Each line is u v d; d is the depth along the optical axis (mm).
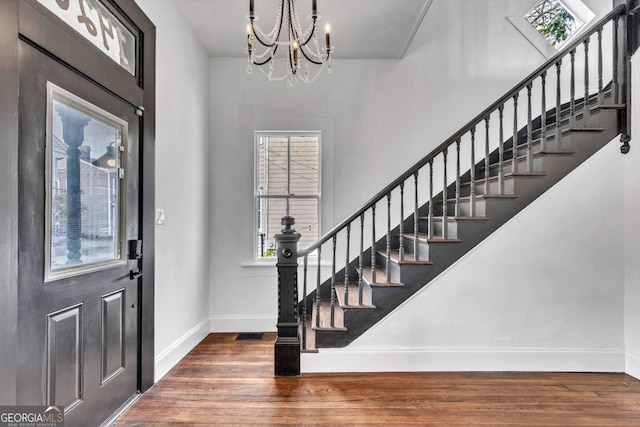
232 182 3803
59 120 1640
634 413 2104
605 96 2898
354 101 3811
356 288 3422
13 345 1348
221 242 3785
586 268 2707
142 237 2324
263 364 2840
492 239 2717
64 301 1653
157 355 2576
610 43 3422
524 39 3760
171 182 2820
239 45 3514
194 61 3320
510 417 2059
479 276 2713
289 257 2643
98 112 1896
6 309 1317
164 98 2699
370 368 2686
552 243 2711
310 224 3863
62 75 1635
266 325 3762
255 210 3832
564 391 2377
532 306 2713
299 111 3811
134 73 2287
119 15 2102
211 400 2248
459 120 3797
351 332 2701
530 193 2701
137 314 2295
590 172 2713
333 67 3814
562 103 3738
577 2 3594
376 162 3814
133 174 2238
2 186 1303
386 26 3150
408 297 2701
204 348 3215
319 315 2848
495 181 3018
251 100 3807
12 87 1342
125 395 2160
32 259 1466
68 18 1687
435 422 2006
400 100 3812
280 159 3885
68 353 1677
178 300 2953
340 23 3098
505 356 2705
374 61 3812
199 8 2891
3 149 1306
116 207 2078
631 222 2666
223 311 3768
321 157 3818
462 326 2715
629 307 2672
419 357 2695
